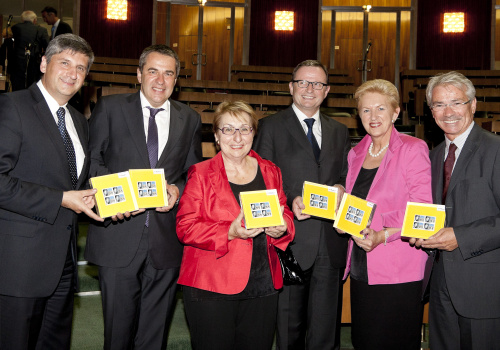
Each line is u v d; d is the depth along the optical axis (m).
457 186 2.32
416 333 2.46
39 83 2.29
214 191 2.21
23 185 2.07
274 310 2.24
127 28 11.77
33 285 2.16
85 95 6.20
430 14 12.19
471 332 2.29
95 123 2.54
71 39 2.25
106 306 2.46
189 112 2.74
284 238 2.27
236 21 12.76
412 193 2.43
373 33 12.88
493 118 7.02
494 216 2.21
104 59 9.62
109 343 2.45
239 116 2.24
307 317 2.78
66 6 11.70
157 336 2.54
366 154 2.71
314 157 2.77
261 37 12.41
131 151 2.50
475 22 11.97
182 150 2.62
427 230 2.25
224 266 2.15
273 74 10.34
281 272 2.29
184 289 2.25
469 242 2.19
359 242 2.37
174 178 2.57
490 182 2.24
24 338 2.17
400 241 2.45
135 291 2.50
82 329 3.17
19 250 2.14
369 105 2.55
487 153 2.27
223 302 2.15
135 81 8.16
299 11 12.43
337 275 2.76
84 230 4.66
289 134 2.82
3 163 2.06
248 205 2.09
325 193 2.48
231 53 12.73
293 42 12.41
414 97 7.57
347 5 12.88
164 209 2.35
